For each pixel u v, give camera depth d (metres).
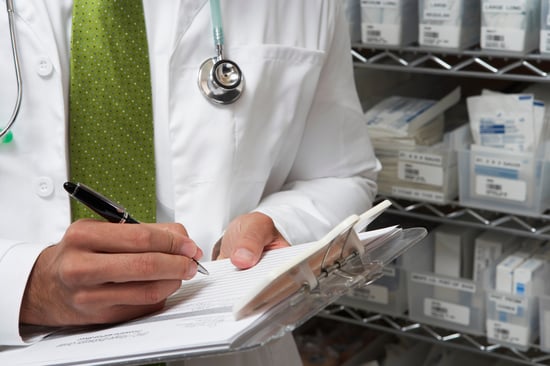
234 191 0.95
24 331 0.74
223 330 0.59
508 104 1.22
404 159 1.33
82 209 0.87
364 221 0.75
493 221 1.29
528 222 1.29
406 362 1.54
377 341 1.60
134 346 0.59
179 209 0.91
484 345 1.36
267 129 0.98
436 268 1.42
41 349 0.66
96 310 0.69
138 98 0.88
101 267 0.67
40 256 0.73
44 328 0.75
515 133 1.22
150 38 0.90
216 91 0.91
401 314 1.43
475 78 1.53
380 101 1.49
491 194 1.26
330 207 1.01
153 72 0.90
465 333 1.39
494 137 1.25
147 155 0.89
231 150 0.92
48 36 0.85
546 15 1.14
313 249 0.64
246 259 0.77
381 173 1.37
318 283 0.65
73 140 0.86
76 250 0.68
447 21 1.23
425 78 1.59
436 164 1.30
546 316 1.27
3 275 0.71
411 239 0.76
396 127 1.33
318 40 1.03
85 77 0.86
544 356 1.30
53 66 0.85
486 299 1.32
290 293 0.64
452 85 1.55
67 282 0.68
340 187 1.06
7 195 0.86
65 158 0.85
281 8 1.00
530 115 1.21
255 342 0.56
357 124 1.13
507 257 1.33
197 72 0.92
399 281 1.41
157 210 0.94
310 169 1.11
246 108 0.93
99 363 0.58
